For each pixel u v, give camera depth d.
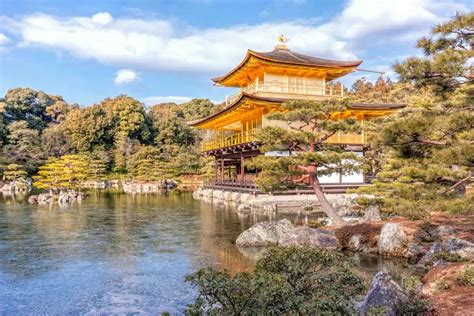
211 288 5.44
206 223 22.81
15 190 48.97
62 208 30.53
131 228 21.23
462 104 10.70
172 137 73.00
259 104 32.53
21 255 15.09
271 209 27.61
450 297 8.12
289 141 19.80
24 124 61.78
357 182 33.66
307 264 6.57
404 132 9.90
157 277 12.19
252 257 14.48
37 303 10.09
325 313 5.32
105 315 9.31
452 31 10.04
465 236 13.91
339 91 39.72
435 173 10.88
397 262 13.28
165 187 55.53
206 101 91.94
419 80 10.16
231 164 46.66
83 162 47.88
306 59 37.97
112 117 69.62
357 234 15.77
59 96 85.44
